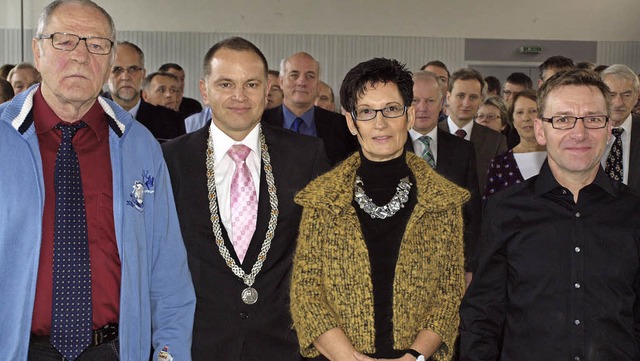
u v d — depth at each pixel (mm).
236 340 2396
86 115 2156
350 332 2141
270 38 12977
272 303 2432
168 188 2346
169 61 12891
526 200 2289
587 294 2166
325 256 2176
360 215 2203
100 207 2131
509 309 2281
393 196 2223
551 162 2273
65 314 2045
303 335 2162
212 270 2420
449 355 2215
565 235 2217
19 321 1979
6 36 12648
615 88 3420
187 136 2604
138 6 12844
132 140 2236
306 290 2178
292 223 2496
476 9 12984
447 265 2227
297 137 2633
